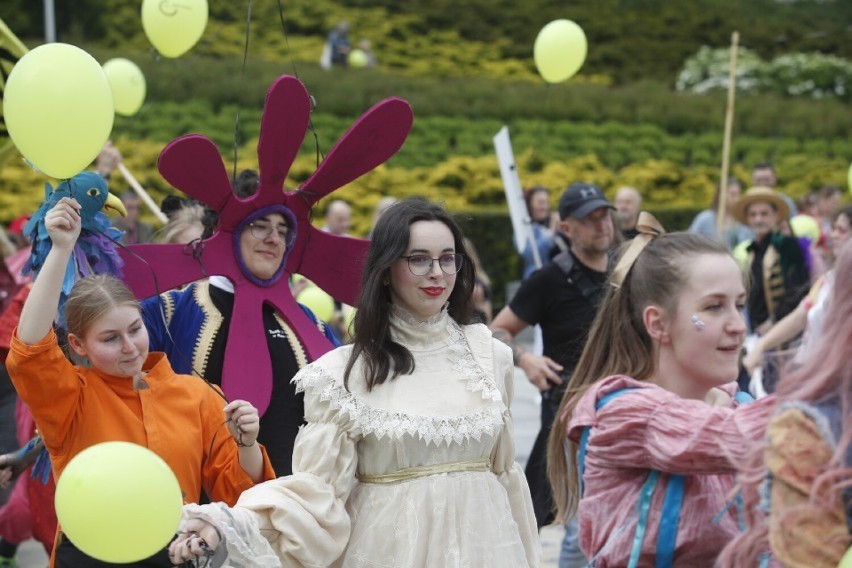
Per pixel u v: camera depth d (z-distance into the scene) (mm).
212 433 4309
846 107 31922
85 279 4211
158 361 4332
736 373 3498
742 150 28406
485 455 3855
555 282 6664
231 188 5230
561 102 28766
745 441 3096
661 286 3523
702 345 3463
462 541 3717
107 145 7551
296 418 5254
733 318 3463
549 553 7730
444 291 3871
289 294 5465
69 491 3039
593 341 3836
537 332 9180
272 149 5254
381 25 36750
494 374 3924
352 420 3707
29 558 7844
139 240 11523
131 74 8242
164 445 4164
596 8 38812
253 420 4062
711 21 38844
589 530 3447
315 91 27172
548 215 13016
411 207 3889
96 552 3100
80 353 4203
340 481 3689
